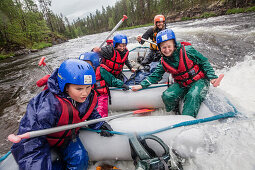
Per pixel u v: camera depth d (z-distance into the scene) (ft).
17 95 12.34
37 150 3.44
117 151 4.84
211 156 4.36
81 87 3.65
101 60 8.71
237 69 10.80
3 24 60.75
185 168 4.52
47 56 32.68
